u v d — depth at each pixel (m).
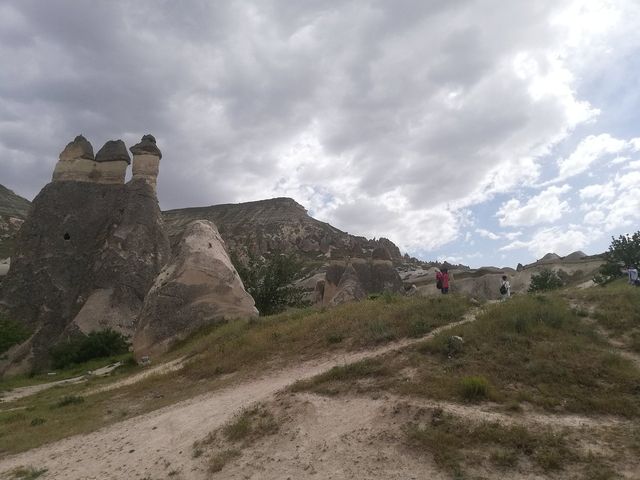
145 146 40.41
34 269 35.88
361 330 13.41
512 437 6.24
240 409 8.96
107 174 40.28
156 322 21.67
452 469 5.84
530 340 9.86
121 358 25.38
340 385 8.95
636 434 6.23
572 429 6.47
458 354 9.56
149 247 36.88
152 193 39.56
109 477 7.64
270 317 19.97
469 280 57.38
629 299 12.48
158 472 7.40
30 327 33.66
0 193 115.62
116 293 34.06
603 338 10.32
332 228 132.12
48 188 39.03
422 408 7.16
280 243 103.19
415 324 12.40
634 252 33.78
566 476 5.52
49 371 28.36
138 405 12.50
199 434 8.41
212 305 21.92
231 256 34.28
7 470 8.75
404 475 5.93
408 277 68.44
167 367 16.98
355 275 41.09
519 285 55.00
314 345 13.60
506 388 7.99
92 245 37.41
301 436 7.28
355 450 6.63
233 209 146.38
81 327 31.91
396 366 9.37
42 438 10.60
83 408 13.20
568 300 13.30
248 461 6.96
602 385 7.91
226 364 14.18
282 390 9.36
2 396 19.56
